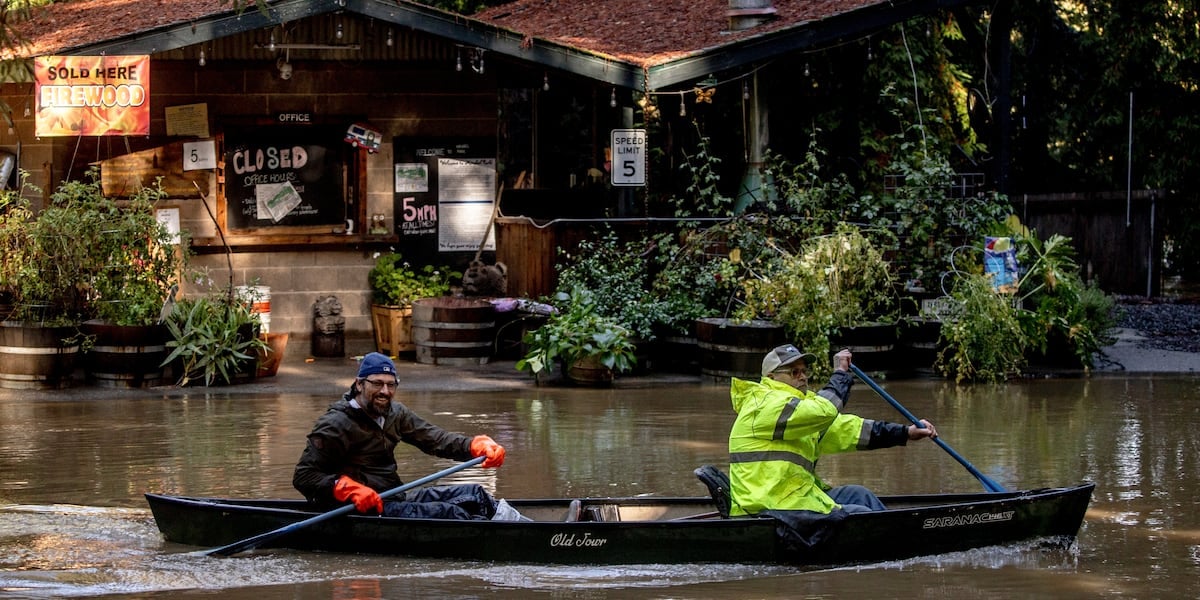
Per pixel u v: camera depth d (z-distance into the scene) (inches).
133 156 629.9
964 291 594.9
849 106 772.0
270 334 589.6
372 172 654.5
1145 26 957.2
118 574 304.3
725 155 780.0
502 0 901.2
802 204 621.6
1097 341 638.5
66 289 563.8
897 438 326.3
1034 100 1045.2
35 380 553.0
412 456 440.8
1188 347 693.3
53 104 584.4
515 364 633.0
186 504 329.7
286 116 642.2
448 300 630.5
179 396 544.7
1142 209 923.4
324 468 326.3
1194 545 335.6
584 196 717.3
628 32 686.5
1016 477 410.0
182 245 587.5
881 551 320.5
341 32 621.6
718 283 618.8
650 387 577.9
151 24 610.9
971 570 312.7
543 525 315.6
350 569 311.4
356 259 658.2
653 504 347.6
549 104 714.2
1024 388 577.3
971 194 765.3
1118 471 419.2
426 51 650.2
